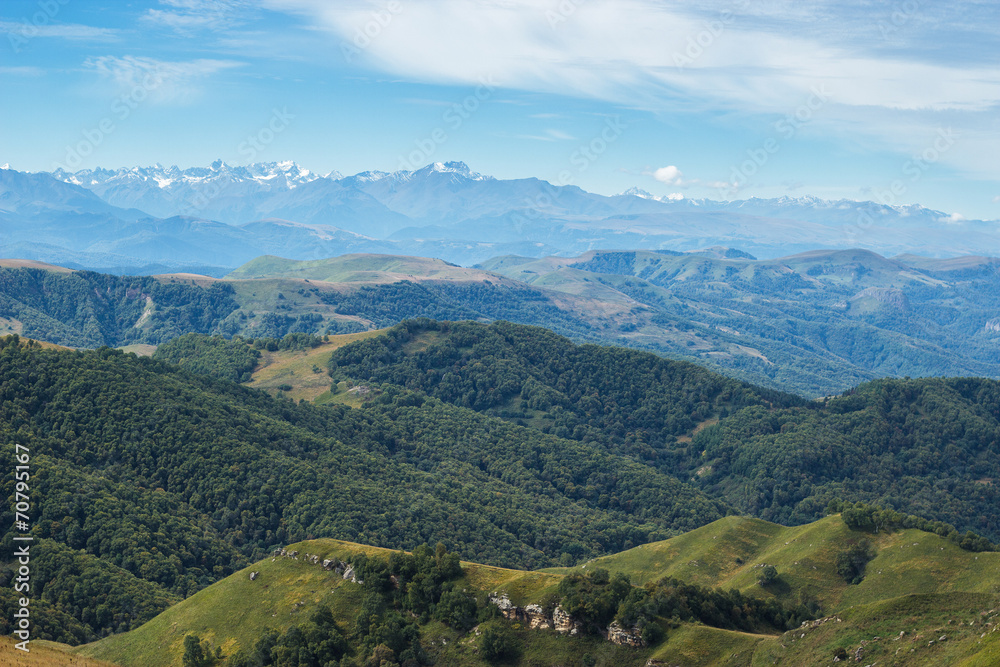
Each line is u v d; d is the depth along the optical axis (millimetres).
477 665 112750
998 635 84250
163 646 132250
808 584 164000
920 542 167000
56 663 122562
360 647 118500
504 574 128625
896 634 97250
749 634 113562
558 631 116062
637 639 113250
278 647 120125
